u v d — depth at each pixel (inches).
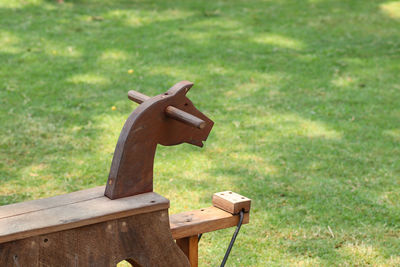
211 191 221.5
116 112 309.4
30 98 327.3
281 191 222.2
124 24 493.0
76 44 434.0
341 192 221.6
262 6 569.0
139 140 117.3
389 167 247.1
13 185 223.5
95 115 304.5
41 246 103.4
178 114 116.3
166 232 118.8
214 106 323.6
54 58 402.0
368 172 241.6
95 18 504.4
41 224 103.1
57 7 530.6
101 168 241.9
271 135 283.9
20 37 442.3
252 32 480.7
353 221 199.0
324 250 180.4
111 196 116.1
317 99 340.2
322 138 281.3
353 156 259.1
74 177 232.4
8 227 101.5
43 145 264.2
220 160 252.8
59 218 106.1
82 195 118.2
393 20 526.0
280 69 394.6
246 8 558.9
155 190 221.0
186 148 265.7
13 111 305.7
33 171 236.8
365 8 562.9
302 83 369.1
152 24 496.7
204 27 491.8
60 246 105.7
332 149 267.0
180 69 389.1
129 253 114.4
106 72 378.9
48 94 335.3
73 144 266.5
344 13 545.0
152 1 574.9
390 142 277.6
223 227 133.6
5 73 369.1
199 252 178.7
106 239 110.9
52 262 105.1
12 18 488.4
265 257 176.4
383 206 210.2
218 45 444.1
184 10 546.0
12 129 280.7
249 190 222.7
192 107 124.8
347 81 374.3
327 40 464.8
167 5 562.3
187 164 247.8
